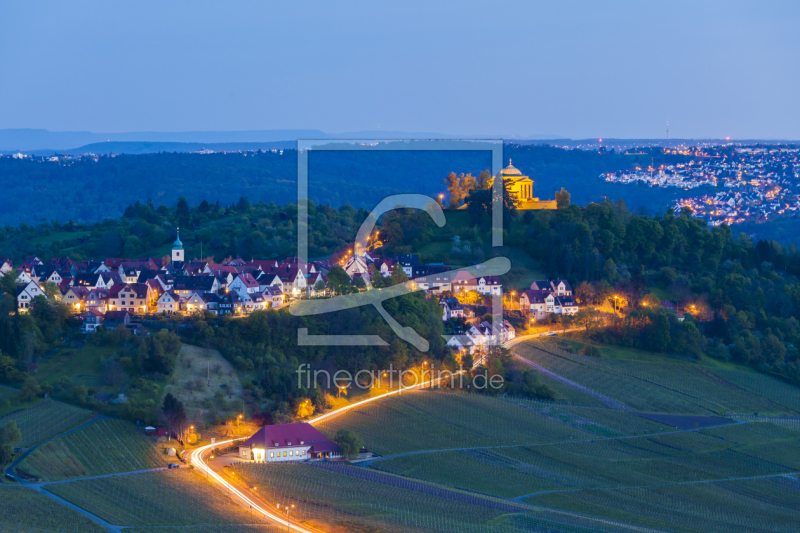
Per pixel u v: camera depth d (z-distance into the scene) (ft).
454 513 594.65
